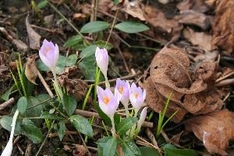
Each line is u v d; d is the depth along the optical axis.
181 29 0.75
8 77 0.65
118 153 0.57
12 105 0.63
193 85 0.63
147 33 0.74
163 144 0.62
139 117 0.61
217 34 0.73
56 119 0.60
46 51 0.56
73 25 0.73
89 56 0.66
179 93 0.62
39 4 0.72
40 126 0.62
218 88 0.68
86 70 0.66
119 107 0.64
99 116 0.62
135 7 0.74
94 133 0.62
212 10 0.77
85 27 0.69
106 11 0.75
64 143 0.61
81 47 0.68
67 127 0.62
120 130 0.56
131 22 0.71
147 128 0.63
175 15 0.76
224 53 0.73
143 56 0.72
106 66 0.57
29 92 0.63
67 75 0.64
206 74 0.63
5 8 0.73
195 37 0.74
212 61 0.71
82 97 0.64
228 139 0.61
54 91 0.65
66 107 0.61
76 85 0.63
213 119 0.63
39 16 0.73
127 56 0.72
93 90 0.65
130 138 0.59
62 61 0.64
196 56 0.72
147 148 0.60
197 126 0.63
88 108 0.64
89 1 0.76
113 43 0.72
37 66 0.65
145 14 0.75
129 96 0.55
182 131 0.64
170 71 0.63
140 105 0.55
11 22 0.72
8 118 0.59
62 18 0.73
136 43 0.73
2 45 0.69
